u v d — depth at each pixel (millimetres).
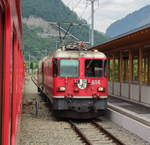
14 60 5934
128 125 10781
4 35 3721
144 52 19953
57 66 12383
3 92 3666
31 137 9641
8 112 3654
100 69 12656
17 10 6230
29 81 54156
